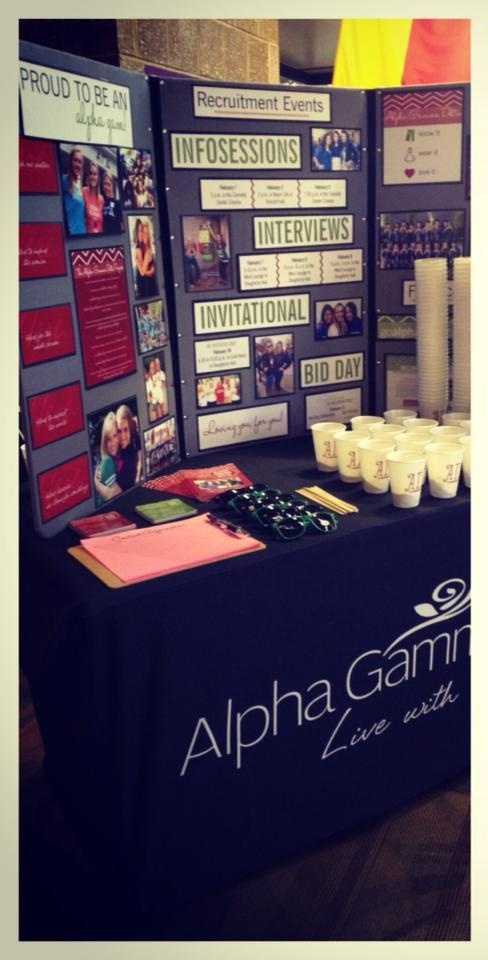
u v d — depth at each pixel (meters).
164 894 1.41
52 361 1.34
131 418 1.61
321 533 1.41
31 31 2.08
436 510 1.52
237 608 1.32
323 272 1.89
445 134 1.81
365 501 1.56
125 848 1.36
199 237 1.71
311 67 3.56
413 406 1.99
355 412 2.02
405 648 1.60
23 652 1.47
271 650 1.39
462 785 1.86
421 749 1.73
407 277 1.92
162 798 1.34
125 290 1.55
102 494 1.54
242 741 1.42
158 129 1.63
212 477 1.65
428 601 1.59
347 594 1.46
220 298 1.77
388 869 1.60
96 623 1.17
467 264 1.71
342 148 1.84
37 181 1.28
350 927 1.46
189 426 1.82
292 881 1.58
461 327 1.75
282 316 1.86
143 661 1.25
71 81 1.35
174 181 1.66
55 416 1.36
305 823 1.58
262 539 1.41
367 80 2.64
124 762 1.29
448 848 1.66
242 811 1.47
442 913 1.49
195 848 1.42
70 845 1.67
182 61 2.29
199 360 1.79
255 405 1.89
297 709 1.48
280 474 1.72
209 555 1.31
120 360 1.55
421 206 1.87
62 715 1.49
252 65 2.63
